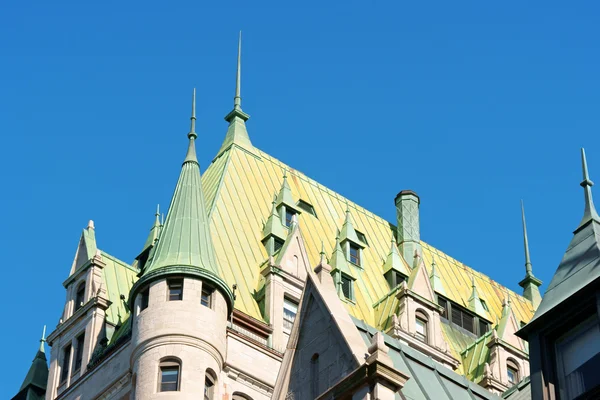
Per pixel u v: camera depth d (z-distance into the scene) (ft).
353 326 139.33
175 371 224.94
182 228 242.78
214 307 234.17
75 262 269.44
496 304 316.19
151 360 225.35
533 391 131.03
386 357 130.11
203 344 227.81
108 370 240.73
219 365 231.30
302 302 145.89
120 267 270.05
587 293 129.90
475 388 150.61
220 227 263.29
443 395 143.33
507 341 280.92
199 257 237.86
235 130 303.89
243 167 289.94
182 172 255.09
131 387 228.02
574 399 126.82
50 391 254.27
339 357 135.95
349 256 285.84
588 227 139.64
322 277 146.72
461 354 279.69
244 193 280.31
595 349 127.85
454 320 292.61
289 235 261.85
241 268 255.91
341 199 309.22
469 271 323.16
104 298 256.73
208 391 228.02
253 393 234.99
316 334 141.38
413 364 146.20
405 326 265.54
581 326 130.21
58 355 257.96
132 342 230.48
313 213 293.43
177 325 227.61
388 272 288.92
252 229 269.23
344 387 131.13
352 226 292.40
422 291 275.59
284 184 285.23
